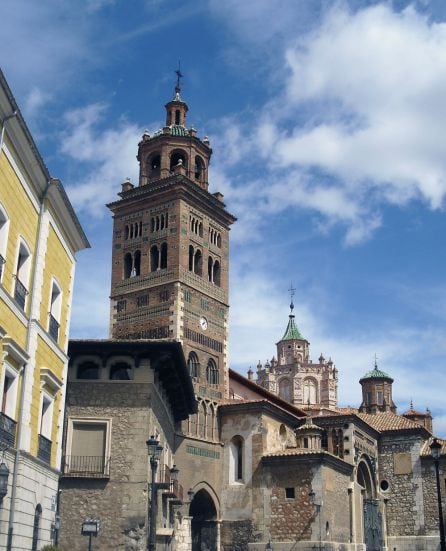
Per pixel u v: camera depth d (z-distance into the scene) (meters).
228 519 70.19
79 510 42.91
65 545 42.25
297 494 67.44
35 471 31.91
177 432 66.50
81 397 45.06
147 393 45.38
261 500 68.94
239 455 72.69
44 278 33.66
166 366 48.09
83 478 43.38
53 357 35.28
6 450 28.25
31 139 29.98
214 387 74.69
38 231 32.94
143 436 44.41
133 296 76.19
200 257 77.94
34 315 31.83
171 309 72.62
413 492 84.38
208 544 69.81
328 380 156.62
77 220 37.50
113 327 76.44
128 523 42.75
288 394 157.12
